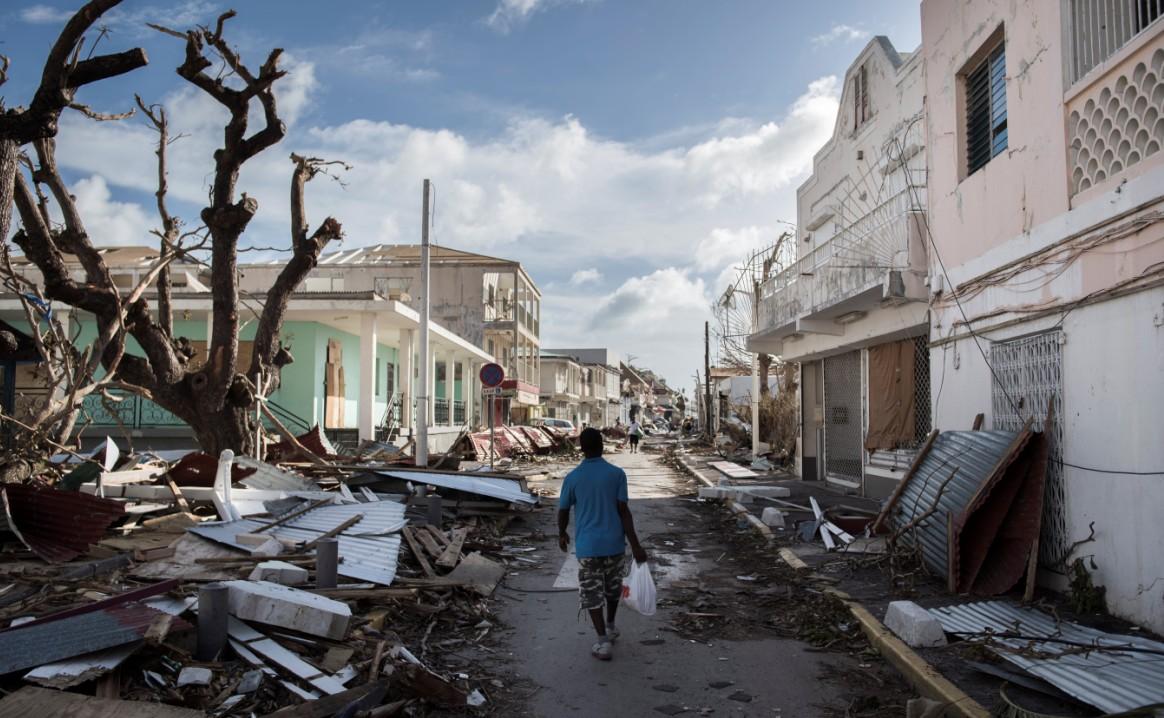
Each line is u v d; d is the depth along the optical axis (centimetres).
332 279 3884
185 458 995
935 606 693
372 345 2227
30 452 915
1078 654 529
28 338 1839
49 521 698
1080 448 683
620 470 634
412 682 482
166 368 1195
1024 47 790
